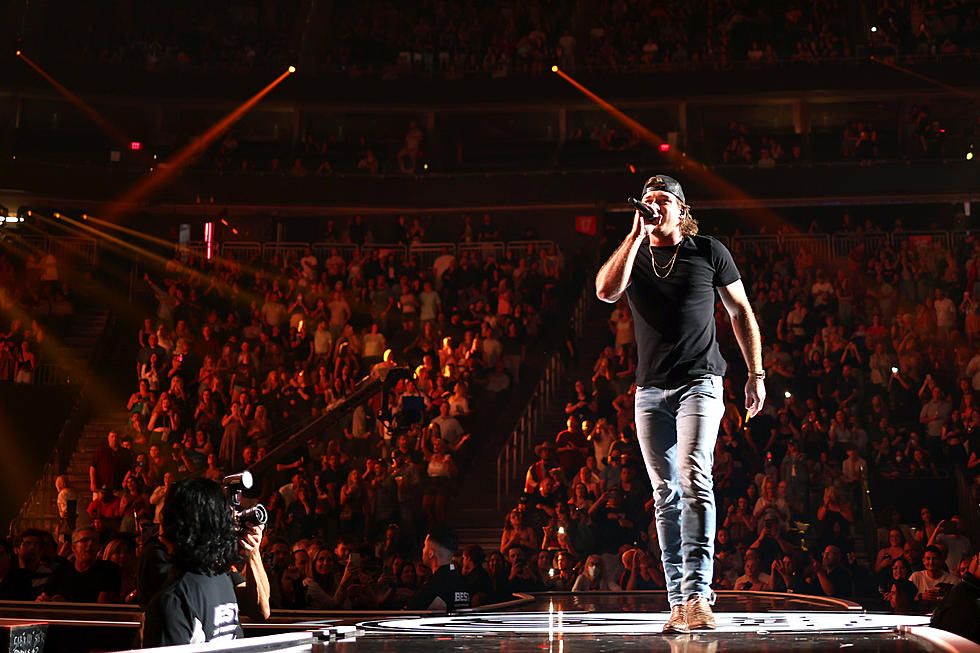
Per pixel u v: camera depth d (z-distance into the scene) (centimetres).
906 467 1470
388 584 1093
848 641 283
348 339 1819
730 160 2369
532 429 1725
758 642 281
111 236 2250
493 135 2650
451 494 1500
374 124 2647
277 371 1739
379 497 1423
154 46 2605
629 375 1669
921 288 1870
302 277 2028
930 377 1589
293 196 2391
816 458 1475
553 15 2695
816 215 2328
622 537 1280
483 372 1795
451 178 2402
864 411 1623
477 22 2702
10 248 2133
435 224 2467
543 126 2633
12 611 526
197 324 1953
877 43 2438
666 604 638
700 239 380
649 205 369
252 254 2219
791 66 2442
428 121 2631
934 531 1249
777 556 1174
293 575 912
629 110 2589
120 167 2331
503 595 1093
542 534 1373
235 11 2686
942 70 2373
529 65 2586
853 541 1338
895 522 1344
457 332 1922
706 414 366
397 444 1523
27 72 2455
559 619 420
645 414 378
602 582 1222
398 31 2692
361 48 2666
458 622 406
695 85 2481
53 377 1842
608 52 2575
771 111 2550
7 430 1700
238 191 2375
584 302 2039
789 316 1797
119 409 1852
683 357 372
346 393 1655
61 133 2416
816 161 2330
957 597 448
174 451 1509
